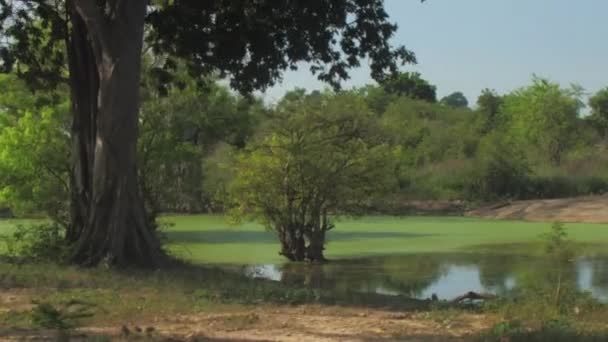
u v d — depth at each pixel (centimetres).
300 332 952
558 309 1135
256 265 2325
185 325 989
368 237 3306
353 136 2486
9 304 1134
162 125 2864
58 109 2698
